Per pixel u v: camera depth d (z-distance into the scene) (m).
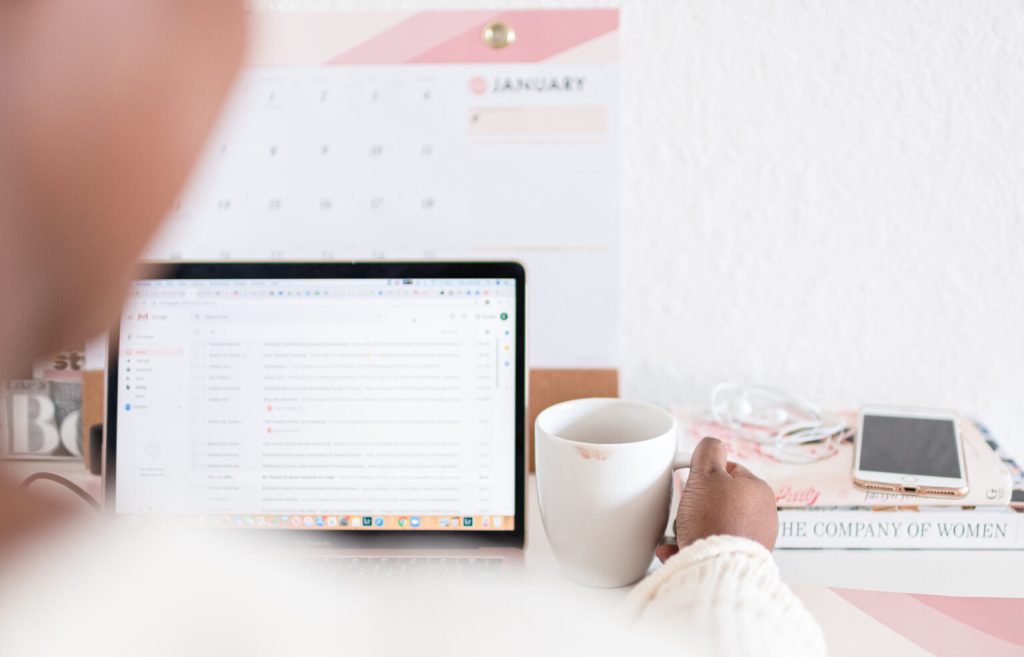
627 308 0.68
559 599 0.30
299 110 0.65
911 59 0.63
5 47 0.20
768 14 0.63
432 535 0.55
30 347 0.21
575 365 0.67
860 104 0.64
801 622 0.36
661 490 0.50
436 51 0.64
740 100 0.64
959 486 0.53
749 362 0.68
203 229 0.66
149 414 0.56
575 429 0.58
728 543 0.39
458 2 0.64
